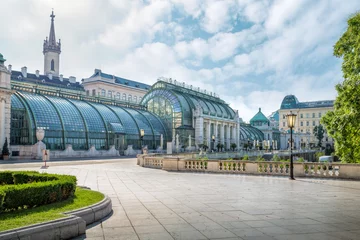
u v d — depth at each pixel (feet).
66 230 28.12
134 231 30.50
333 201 46.39
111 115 231.91
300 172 81.30
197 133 292.61
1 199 30.27
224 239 28.19
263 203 44.47
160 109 299.79
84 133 197.06
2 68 158.71
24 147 165.89
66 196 39.29
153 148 257.96
